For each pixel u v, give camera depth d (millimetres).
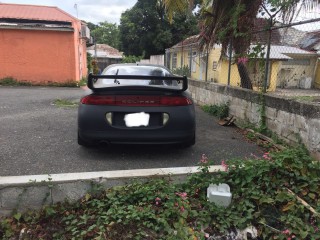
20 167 3338
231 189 3020
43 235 2486
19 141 4387
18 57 13227
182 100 3557
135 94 3449
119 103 3438
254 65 5715
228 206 2836
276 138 4523
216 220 2678
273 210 2783
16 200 2725
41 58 13383
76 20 14562
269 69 5484
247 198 2861
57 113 6754
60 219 2639
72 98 9477
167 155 3920
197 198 2936
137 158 3771
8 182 2695
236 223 2633
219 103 6973
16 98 9164
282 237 2512
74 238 2387
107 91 3449
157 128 3465
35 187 2746
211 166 3236
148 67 4676
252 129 5215
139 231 2475
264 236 2574
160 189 2891
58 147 4133
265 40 5289
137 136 3465
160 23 29625
